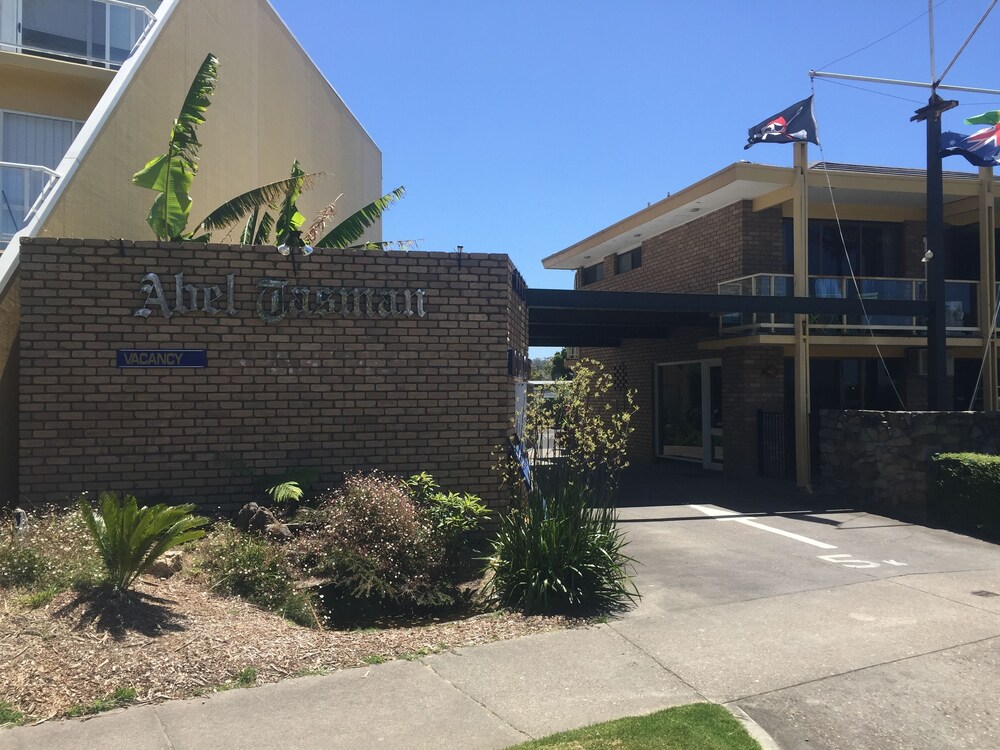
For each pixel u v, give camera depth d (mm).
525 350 10266
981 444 10148
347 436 7691
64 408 7109
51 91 11297
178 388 7320
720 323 14922
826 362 15828
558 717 4059
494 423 8008
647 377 18469
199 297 7383
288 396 7562
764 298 11836
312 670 4621
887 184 13648
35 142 11195
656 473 15570
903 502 10172
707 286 15664
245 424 7465
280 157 14984
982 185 14352
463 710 4121
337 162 18734
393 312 7789
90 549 5613
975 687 4527
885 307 12305
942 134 12391
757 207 14414
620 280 19969
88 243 7176
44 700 3953
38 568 5367
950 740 3906
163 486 7277
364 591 6082
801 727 4027
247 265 7500
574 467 6996
